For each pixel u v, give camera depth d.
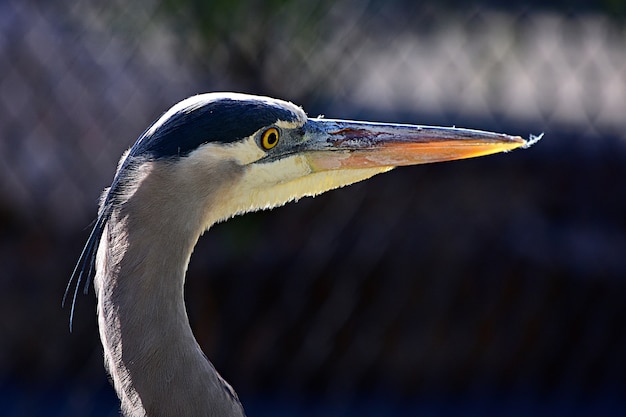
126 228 5.13
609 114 11.73
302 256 10.74
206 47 10.21
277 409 10.65
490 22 11.52
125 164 5.26
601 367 11.41
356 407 10.88
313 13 10.31
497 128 11.63
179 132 5.32
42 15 11.05
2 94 10.94
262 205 5.88
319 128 6.02
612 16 11.09
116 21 10.39
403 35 11.78
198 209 5.35
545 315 11.41
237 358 10.68
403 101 11.88
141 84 10.81
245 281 10.64
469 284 11.34
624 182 11.70
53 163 10.83
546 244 11.48
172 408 5.11
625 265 11.38
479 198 11.61
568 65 11.70
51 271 10.74
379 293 11.04
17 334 10.57
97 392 10.44
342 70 10.82
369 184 11.07
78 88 10.93
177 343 5.14
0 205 10.77
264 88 10.29
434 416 10.87
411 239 11.21
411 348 11.12
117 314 5.09
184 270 5.30
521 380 11.32
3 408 10.19
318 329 10.81
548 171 11.74
